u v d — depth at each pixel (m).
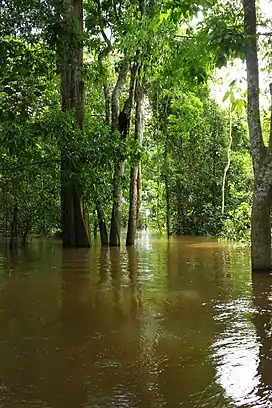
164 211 31.44
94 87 20.84
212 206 26.47
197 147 27.14
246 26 10.06
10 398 3.61
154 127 26.38
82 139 14.30
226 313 6.14
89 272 10.11
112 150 14.81
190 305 6.66
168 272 10.00
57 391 3.73
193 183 27.05
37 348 4.79
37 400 3.57
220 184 26.70
